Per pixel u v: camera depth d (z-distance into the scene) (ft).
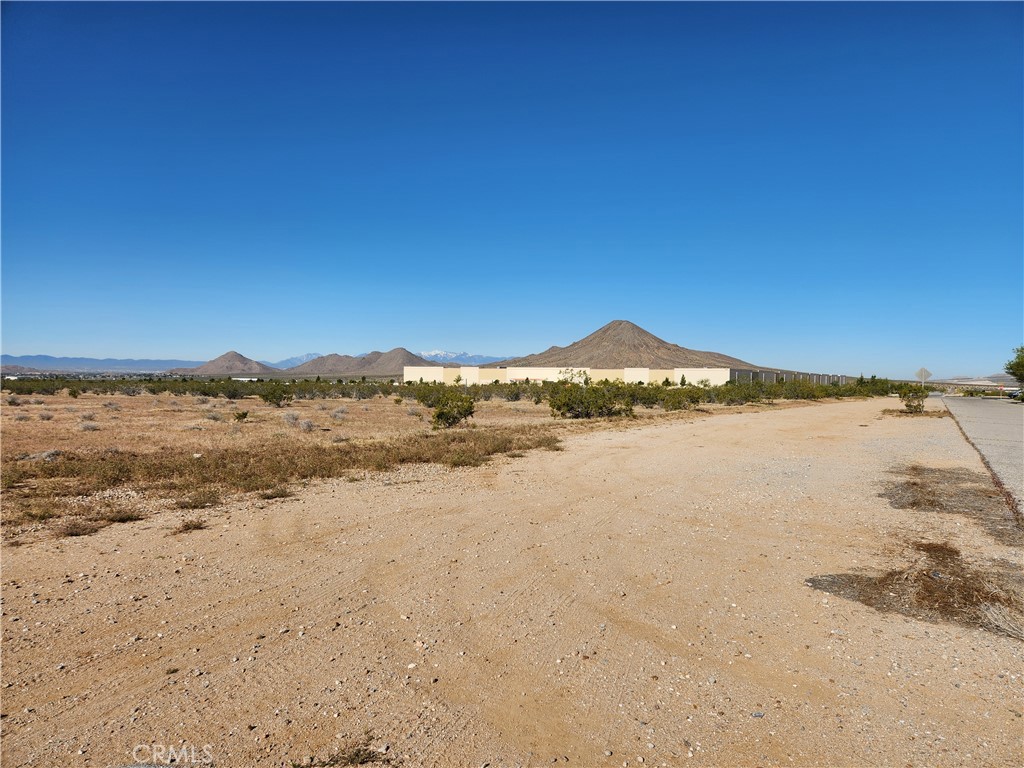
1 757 10.30
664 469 43.04
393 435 64.75
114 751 10.50
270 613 16.76
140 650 14.43
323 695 12.37
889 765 10.20
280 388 143.95
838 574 20.43
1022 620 16.61
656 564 21.38
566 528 26.35
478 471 41.70
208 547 23.30
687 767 10.16
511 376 373.20
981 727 11.36
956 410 124.77
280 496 32.96
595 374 346.74
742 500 32.58
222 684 12.81
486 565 21.13
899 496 33.76
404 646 14.67
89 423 75.66
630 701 12.26
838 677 13.32
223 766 10.07
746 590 18.81
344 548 23.21
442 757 10.37
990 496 33.81
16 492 33.45
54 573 20.17
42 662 13.82
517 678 13.15
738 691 12.69
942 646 14.92
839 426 82.48
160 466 40.78
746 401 165.07
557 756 10.44
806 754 10.52
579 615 16.70
